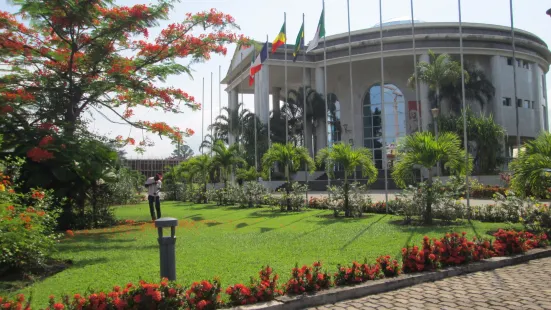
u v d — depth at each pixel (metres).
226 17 13.19
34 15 11.33
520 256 6.50
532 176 8.81
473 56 39.97
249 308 4.29
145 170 55.47
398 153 11.62
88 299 4.00
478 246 6.44
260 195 19.23
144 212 18.11
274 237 9.16
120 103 14.00
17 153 10.84
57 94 12.41
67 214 11.92
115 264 6.66
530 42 40.03
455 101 35.16
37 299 4.79
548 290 4.90
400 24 38.97
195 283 4.42
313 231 9.94
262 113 40.16
